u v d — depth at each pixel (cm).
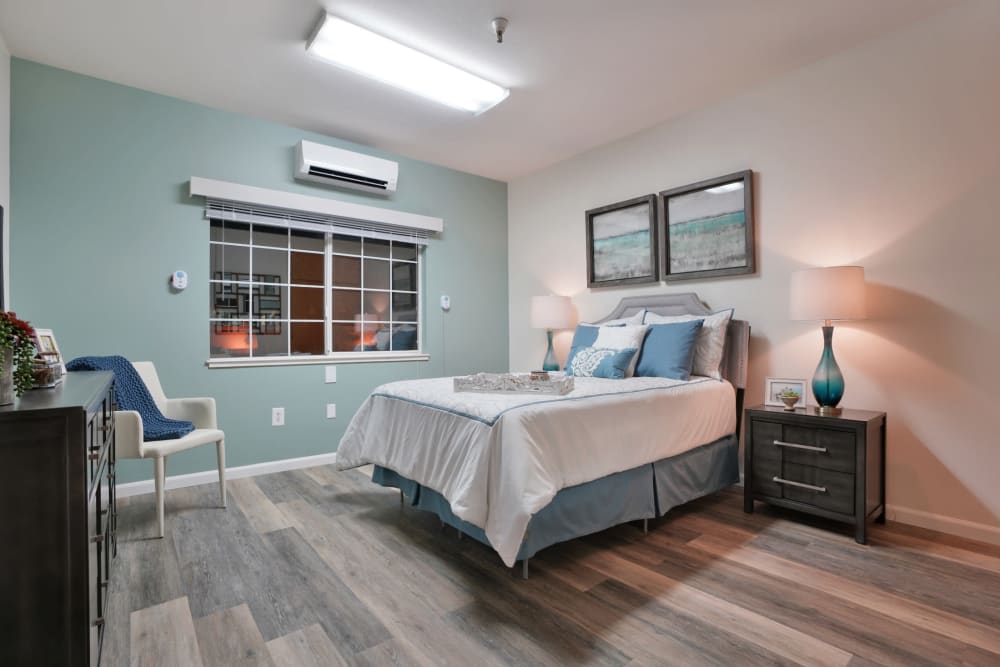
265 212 348
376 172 381
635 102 329
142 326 301
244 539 233
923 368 247
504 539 175
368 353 394
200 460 320
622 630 160
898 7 236
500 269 485
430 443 224
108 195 292
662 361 303
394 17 237
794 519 259
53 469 108
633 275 380
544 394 230
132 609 173
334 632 160
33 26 241
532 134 379
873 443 239
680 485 257
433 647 152
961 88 235
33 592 107
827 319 245
